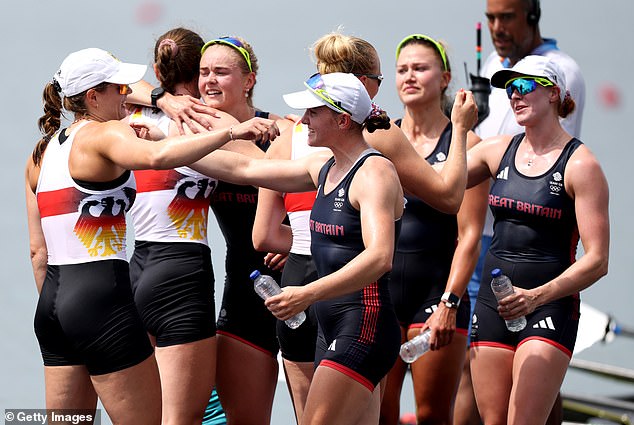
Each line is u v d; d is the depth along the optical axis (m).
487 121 28.62
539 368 19.58
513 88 20.47
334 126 17.53
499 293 19.00
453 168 19.73
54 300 18.28
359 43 20.03
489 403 20.53
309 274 20.02
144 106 20.94
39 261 20.52
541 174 20.34
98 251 18.25
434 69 22.67
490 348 20.48
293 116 21.67
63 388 18.73
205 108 20.02
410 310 22.56
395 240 17.84
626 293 40.03
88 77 18.45
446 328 21.14
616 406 28.48
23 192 51.25
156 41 21.66
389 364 17.70
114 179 18.19
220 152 19.20
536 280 20.42
